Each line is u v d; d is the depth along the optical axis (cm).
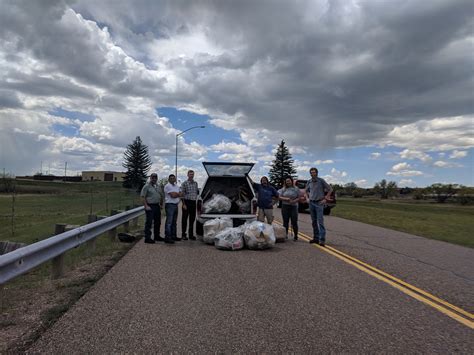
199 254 900
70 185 8262
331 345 378
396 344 384
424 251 1002
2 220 1717
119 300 516
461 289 611
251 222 1036
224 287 592
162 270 711
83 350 359
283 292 567
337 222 1856
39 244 542
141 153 10575
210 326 424
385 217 2308
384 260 850
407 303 525
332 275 687
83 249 941
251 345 375
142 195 1067
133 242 1082
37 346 366
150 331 406
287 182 1192
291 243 1116
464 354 363
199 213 1125
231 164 1168
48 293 547
